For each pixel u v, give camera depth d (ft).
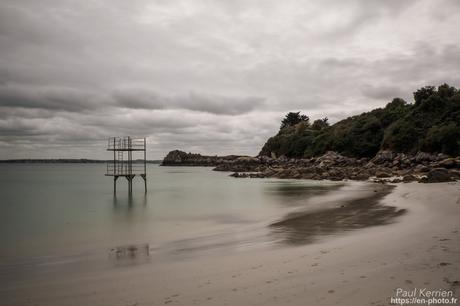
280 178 250.37
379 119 320.29
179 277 33.17
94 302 28.07
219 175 349.20
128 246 52.37
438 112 268.62
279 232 55.47
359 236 46.62
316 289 26.76
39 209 106.73
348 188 143.43
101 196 153.89
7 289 32.45
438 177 134.41
